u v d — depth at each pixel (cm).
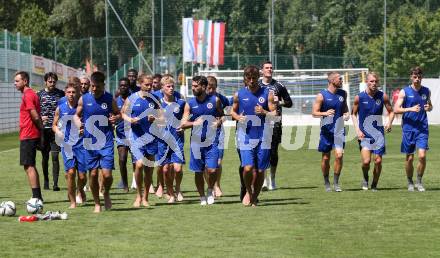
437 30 8975
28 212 2580
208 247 2000
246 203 2738
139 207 2753
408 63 8931
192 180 3625
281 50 8956
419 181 3114
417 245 2009
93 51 8850
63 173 4072
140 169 2770
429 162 4256
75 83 2819
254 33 9031
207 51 8012
